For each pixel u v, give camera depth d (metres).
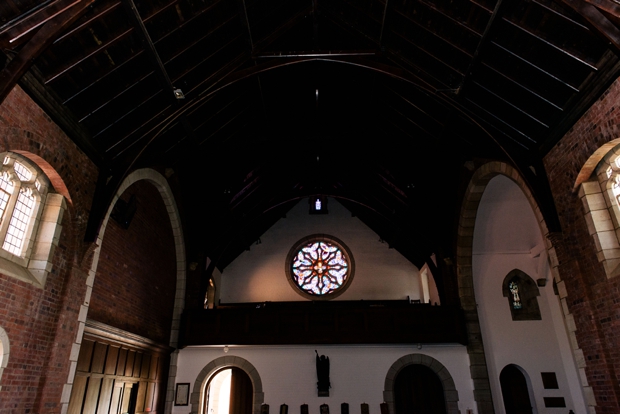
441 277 14.66
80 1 5.59
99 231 8.41
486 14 7.39
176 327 13.41
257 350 13.40
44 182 7.34
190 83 9.31
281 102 12.83
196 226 14.50
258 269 18.34
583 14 5.60
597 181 7.39
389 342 13.09
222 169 13.75
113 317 9.58
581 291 7.53
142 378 11.23
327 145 14.18
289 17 10.27
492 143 9.51
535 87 7.63
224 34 9.12
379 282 18.02
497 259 14.14
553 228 8.10
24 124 6.24
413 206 13.88
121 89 7.83
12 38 5.35
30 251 7.04
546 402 12.54
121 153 8.92
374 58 10.07
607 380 6.91
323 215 19.38
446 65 8.89
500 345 13.20
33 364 6.70
